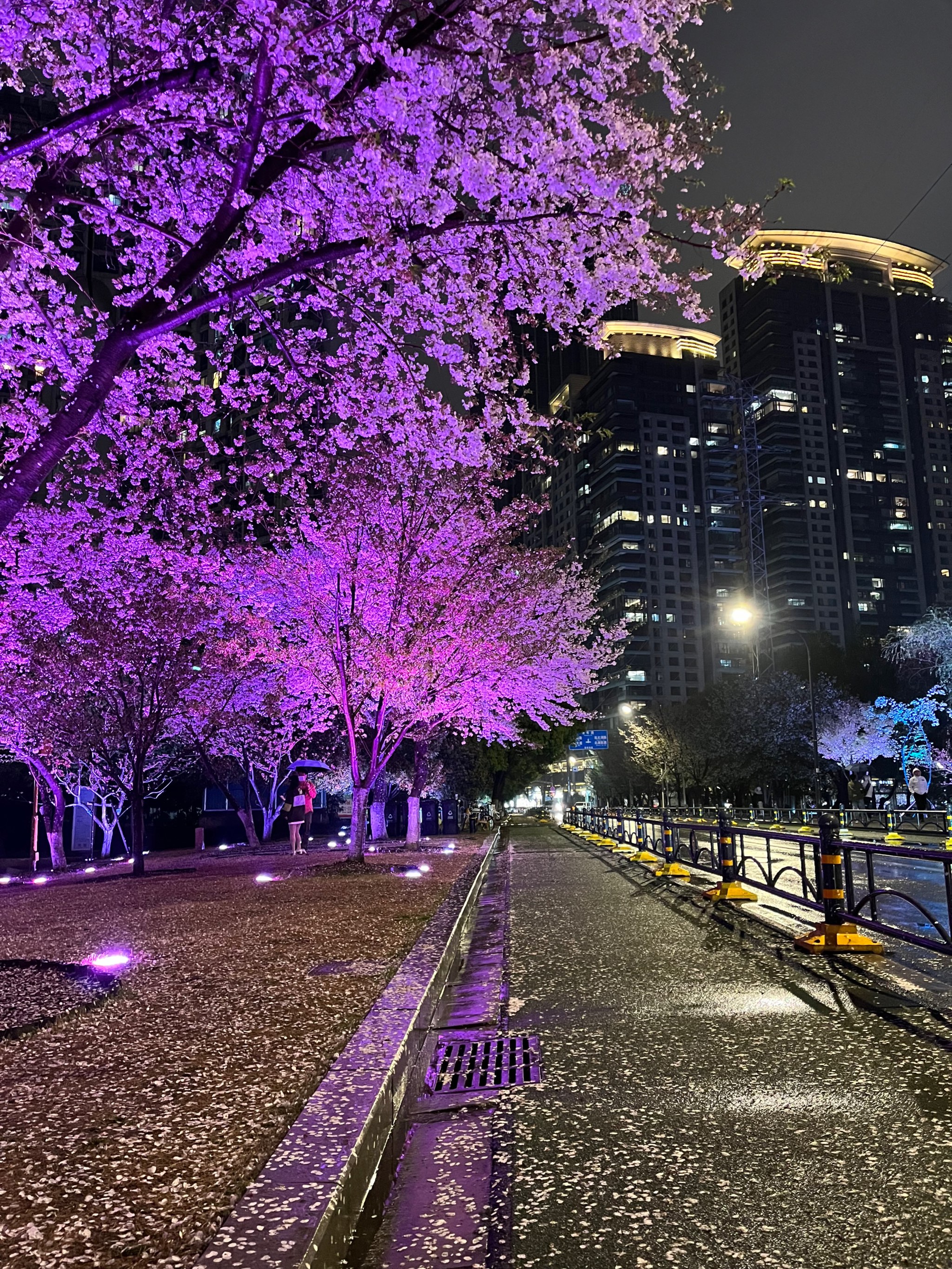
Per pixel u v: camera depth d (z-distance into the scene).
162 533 23.08
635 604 148.62
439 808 39.06
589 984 7.62
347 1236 3.14
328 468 18.20
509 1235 3.20
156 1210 3.07
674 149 8.14
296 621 20.25
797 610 153.38
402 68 6.98
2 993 6.98
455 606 19.27
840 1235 3.09
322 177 9.04
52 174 8.98
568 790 126.69
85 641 21.38
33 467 7.23
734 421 160.50
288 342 13.17
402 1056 4.86
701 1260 2.95
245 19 7.09
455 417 11.56
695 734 60.44
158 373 14.55
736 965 8.09
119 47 8.70
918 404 169.62
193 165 10.25
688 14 7.45
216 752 30.94
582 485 165.75
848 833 33.59
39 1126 3.99
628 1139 4.06
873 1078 4.78
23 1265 2.72
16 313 11.03
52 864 30.83
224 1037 5.46
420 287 10.50
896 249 173.38
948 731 46.78
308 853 26.17
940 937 9.14
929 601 162.88
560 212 8.85
